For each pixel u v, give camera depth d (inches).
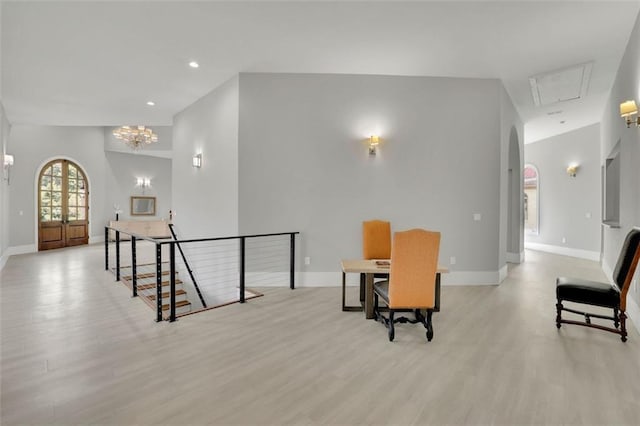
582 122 270.2
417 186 186.7
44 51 152.2
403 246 110.2
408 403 77.5
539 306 151.6
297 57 162.2
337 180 184.9
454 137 186.9
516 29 135.5
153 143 390.9
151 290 226.1
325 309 146.1
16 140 312.7
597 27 134.1
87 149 379.6
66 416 72.2
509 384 85.7
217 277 203.0
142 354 102.0
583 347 108.0
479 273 189.3
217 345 108.8
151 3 118.0
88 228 381.4
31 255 298.2
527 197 346.6
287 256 185.2
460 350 106.0
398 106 185.3
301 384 85.6
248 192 182.4
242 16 126.9
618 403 77.4
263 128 182.2
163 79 186.7
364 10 123.1
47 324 126.9
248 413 73.7
